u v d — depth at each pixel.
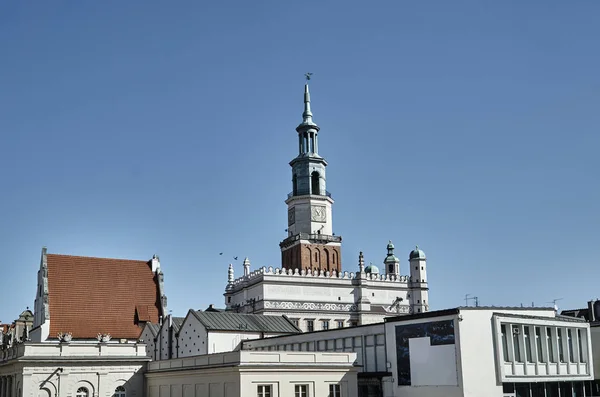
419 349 51.16
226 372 50.28
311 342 63.75
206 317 74.25
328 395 52.34
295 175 112.81
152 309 81.62
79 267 80.25
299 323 99.12
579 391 56.44
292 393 50.62
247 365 48.69
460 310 48.44
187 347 75.12
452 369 48.31
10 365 63.06
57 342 60.62
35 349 59.03
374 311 104.94
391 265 142.88
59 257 79.81
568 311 91.44
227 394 49.97
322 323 100.94
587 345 57.28
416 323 51.75
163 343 79.31
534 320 52.06
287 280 99.88
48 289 76.50
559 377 53.41
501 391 48.69
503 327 50.31
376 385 54.84
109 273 81.69
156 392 61.66
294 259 107.62
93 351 61.72
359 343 58.00
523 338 51.25
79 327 75.56
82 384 60.62
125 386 62.56
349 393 53.47
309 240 107.06
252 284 101.56
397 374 52.88
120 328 78.25
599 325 65.38
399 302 109.06
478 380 47.88
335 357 53.50
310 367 51.59
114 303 79.69
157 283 83.88
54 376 59.31
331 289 102.88
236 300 106.88
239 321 75.75
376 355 55.84
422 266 113.81
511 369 49.59
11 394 62.28
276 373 50.09
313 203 109.88
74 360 60.03
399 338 53.12
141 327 79.88
